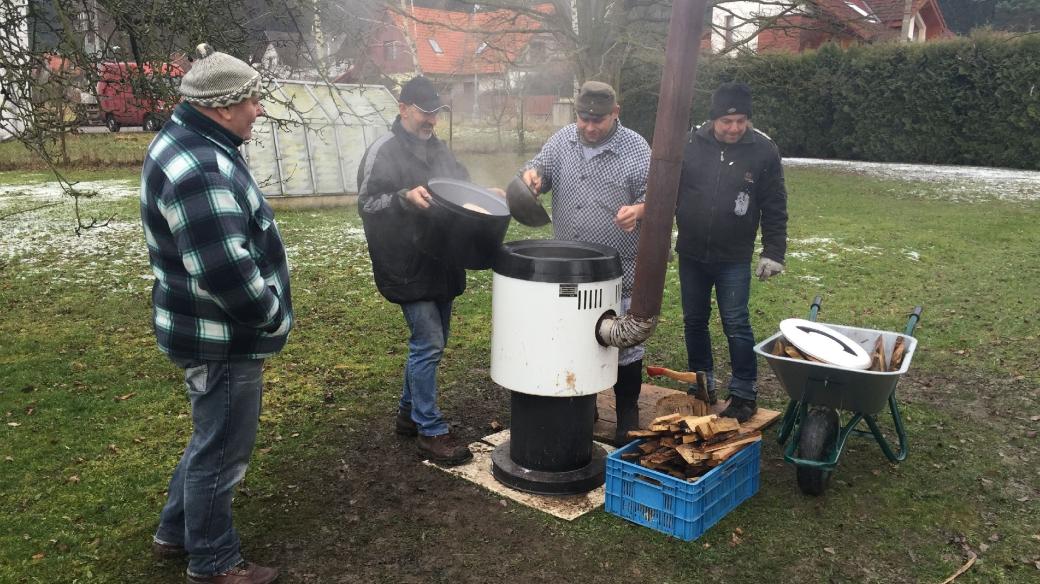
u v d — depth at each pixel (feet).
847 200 45.93
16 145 60.75
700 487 10.28
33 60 16.99
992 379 16.67
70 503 11.27
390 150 11.94
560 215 12.89
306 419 14.49
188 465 8.77
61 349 18.34
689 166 13.42
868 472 12.41
